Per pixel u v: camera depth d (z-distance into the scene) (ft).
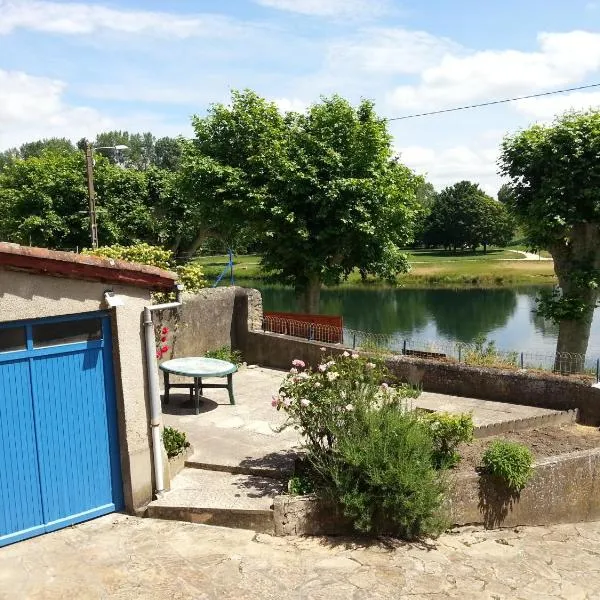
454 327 104.88
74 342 23.73
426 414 29.07
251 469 28.22
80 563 21.63
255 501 25.32
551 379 37.14
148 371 25.40
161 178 121.70
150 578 20.93
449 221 259.60
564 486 29.17
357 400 25.86
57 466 23.58
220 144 71.10
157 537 23.63
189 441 31.71
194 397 38.32
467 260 218.18
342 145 61.26
